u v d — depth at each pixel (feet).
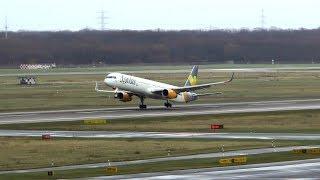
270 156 503.61
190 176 435.12
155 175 438.81
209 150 536.01
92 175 439.22
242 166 468.34
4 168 470.80
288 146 554.87
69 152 536.01
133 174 442.09
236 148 544.62
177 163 480.64
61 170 459.73
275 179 423.64
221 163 476.13
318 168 458.91
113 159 502.38
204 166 468.34
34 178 429.79
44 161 497.46
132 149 547.08
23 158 511.40
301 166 466.29
